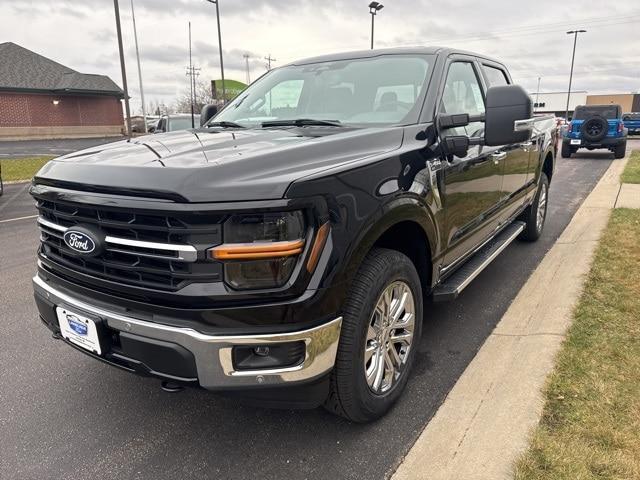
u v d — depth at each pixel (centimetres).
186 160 213
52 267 248
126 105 2116
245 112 368
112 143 282
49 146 2981
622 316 357
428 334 359
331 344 213
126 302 214
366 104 324
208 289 195
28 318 404
